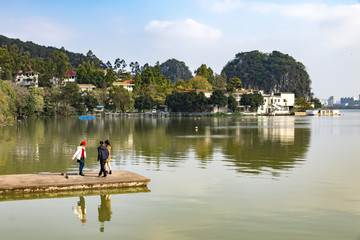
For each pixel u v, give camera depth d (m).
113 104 183.75
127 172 25.27
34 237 15.04
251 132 72.81
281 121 129.38
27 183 21.52
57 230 15.80
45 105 144.38
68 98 158.50
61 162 33.41
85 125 94.81
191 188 23.14
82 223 16.62
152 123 109.06
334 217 17.55
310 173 28.28
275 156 37.88
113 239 14.83
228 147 45.97
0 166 31.19
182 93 195.38
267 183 24.67
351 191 22.50
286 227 16.22
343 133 70.50
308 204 19.67
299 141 54.06
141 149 43.78
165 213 18.05
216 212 18.23
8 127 83.94
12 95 102.81
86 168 30.42
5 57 172.88
